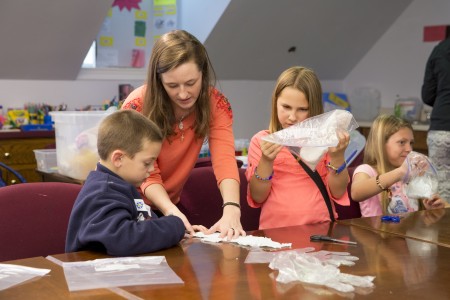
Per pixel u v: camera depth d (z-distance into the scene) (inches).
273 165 85.1
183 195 92.9
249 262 56.4
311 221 84.0
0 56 171.5
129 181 65.7
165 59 71.1
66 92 191.5
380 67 237.0
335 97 236.5
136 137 64.2
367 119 239.8
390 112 234.2
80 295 46.9
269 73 221.8
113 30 200.7
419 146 209.5
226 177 79.1
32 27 165.8
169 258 57.9
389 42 233.1
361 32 226.5
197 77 72.4
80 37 175.6
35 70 181.8
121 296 46.7
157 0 204.7
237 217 73.2
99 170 64.9
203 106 78.7
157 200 74.4
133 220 62.2
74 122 112.1
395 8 223.9
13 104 182.5
